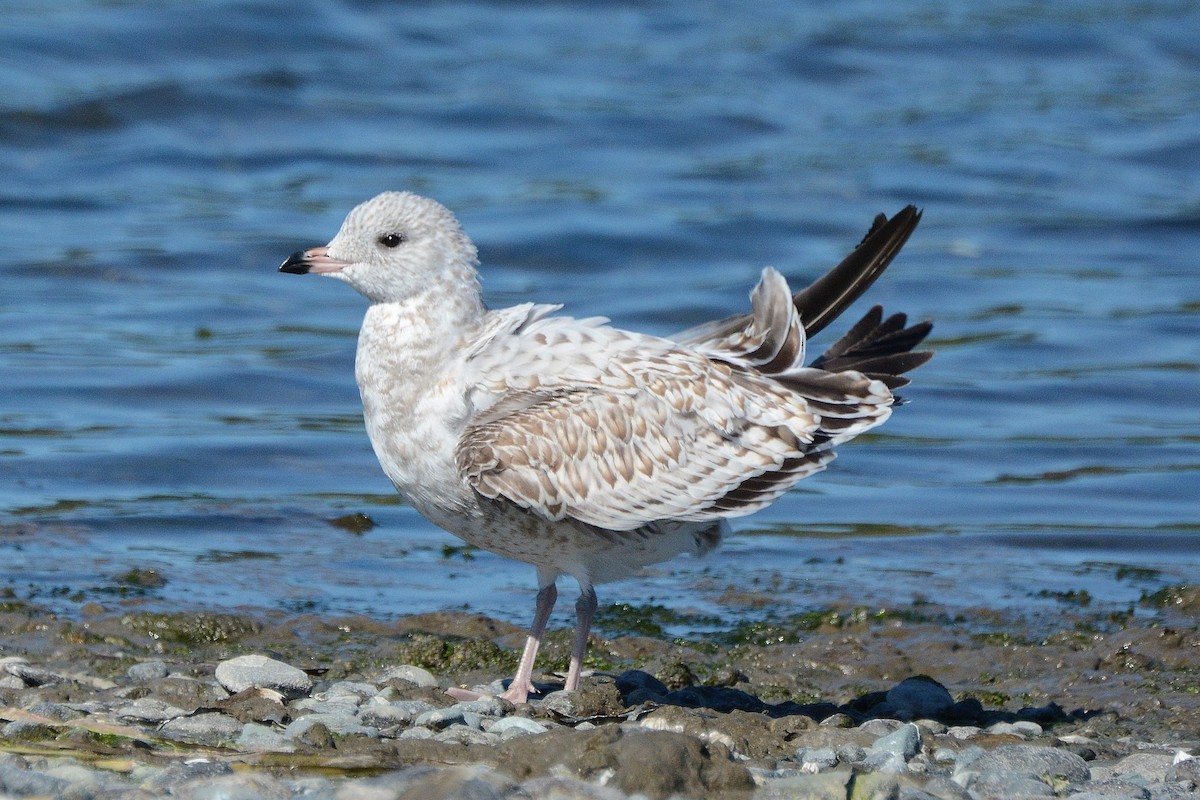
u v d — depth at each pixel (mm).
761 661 11289
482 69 32812
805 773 8609
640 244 24266
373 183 27172
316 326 20766
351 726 9305
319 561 13344
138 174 27094
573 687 10188
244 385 18375
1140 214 26391
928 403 18484
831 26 36781
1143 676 11000
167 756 8758
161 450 16094
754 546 14055
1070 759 8945
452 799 7801
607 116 30562
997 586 12961
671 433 10000
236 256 23328
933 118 32031
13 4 32312
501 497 9805
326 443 16625
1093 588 12945
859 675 11055
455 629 11766
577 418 9898
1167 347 20438
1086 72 36000
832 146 30094
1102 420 18078
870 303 22312
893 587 12914
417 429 10008
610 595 12742
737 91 33000
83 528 13844
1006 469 16422
